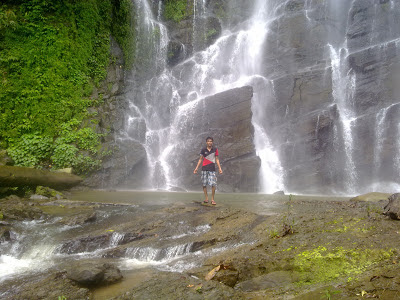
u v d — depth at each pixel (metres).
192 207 8.58
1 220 7.14
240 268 4.25
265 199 10.85
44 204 9.18
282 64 19.38
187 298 3.46
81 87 14.76
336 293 3.30
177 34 19.55
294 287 3.62
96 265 4.57
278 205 9.11
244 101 15.98
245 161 15.36
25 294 4.08
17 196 9.84
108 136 14.86
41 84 13.77
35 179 11.07
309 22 19.75
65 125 13.82
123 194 12.38
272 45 19.81
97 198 10.95
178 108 17.09
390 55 18.11
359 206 7.68
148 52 18.05
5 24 13.49
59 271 4.90
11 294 4.18
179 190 15.11
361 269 3.84
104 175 14.20
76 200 10.16
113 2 16.92
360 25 19.31
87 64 15.45
